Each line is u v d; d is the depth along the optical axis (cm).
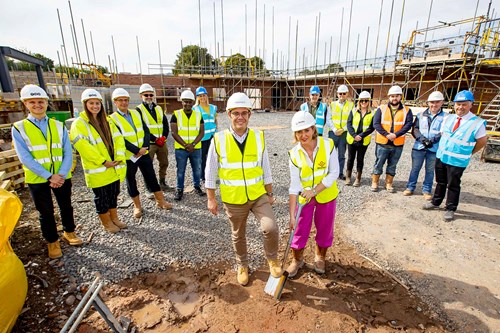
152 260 316
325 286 282
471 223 418
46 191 299
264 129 1396
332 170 268
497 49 1030
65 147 313
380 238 378
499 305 262
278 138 1129
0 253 215
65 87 1516
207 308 254
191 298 266
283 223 414
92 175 340
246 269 288
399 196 526
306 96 2366
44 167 293
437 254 341
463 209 467
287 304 257
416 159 505
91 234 363
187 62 3619
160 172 523
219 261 319
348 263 322
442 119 465
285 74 2556
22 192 520
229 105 243
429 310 256
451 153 407
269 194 287
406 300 267
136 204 418
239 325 236
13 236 357
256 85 2523
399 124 505
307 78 2202
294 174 271
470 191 551
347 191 551
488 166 736
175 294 271
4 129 715
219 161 263
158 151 503
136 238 360
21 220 403
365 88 1809
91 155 331
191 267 308
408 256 337
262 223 255
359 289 280
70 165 317
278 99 2656
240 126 247
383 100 1666
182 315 247
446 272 307
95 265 304
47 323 235
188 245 346
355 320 241
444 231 396
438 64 1199
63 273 292
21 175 541
